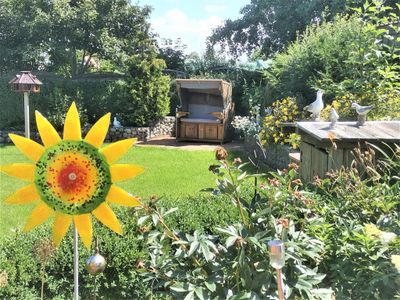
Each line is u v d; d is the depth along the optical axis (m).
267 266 2.08
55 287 3.33
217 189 2.21
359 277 2.38
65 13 15.02
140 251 3.47
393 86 7.16
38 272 3.32
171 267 2.26
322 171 4.22
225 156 2.13
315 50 9.20
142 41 14.12
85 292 3.42
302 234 2.31
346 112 6.86
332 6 15.56
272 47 21.36
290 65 9.89
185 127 13.52
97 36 15.54
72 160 1.82
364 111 4.30
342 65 8.43
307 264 2.68
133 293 3.38
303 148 4.80
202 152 11.31
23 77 8.75
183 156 10.64
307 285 2.09
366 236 2.39
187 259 2.29
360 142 3.90
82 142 1.82
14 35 15.55
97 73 18.03
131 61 13.95
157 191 7.10
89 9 15.31
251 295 1.99
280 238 2.12
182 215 3.94
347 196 2.98
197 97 13.84
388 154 3.93
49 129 1.83
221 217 3.91
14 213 5.71
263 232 2.07
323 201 3.07
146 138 13.96
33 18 15.16
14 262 3.29
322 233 2.59
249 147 10.42
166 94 14.54
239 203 2.21
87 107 14.35
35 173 1.83
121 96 14.35
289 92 9.66
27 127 8.91
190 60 18.73
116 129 13.88
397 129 4.18
